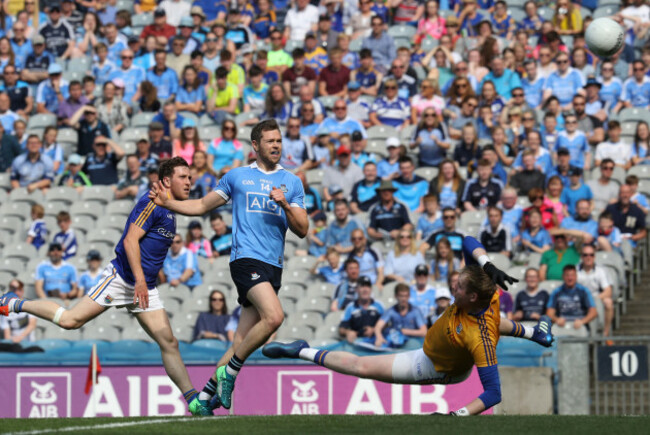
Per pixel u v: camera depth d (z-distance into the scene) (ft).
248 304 81.61
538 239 169.07
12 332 165.48
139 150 201.05
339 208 176.76
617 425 68.33
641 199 178.81
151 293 86.43
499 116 199.82
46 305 85.51
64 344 159.12
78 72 238.27
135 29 258.78
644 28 224.74
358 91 210.59
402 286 151.74
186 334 164.14
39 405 145.07
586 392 134.82
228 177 80.89
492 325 74.54
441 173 182.29
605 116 199.11
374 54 223.92
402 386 136.98
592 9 241.14
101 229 191.31
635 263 175.63
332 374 138.62
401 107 207.00
